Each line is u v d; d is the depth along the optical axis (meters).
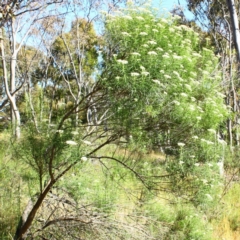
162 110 4.07
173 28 4.57
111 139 4.42
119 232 4.55
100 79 4.23
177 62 4.08
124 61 3.91
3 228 4.91
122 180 4.89
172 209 5.12
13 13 5.70
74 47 15.33
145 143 4.25
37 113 4.48
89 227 4.55
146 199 4.90
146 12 4.39
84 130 4.48
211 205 4.77
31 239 4.60
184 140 4.32
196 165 4.25
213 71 4.89
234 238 6.50
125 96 4.16
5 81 12.23
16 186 5.15
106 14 4.38
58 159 4.19
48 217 4.84
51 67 15.69
